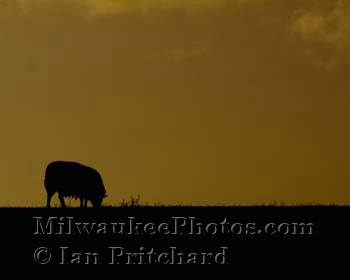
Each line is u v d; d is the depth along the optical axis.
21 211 134.12
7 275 109.06
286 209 132.38
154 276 110.25
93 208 135.88
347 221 126.56
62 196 163.00
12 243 120.50
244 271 111.12
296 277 108.00
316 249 118.12
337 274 108.94
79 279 108.69
